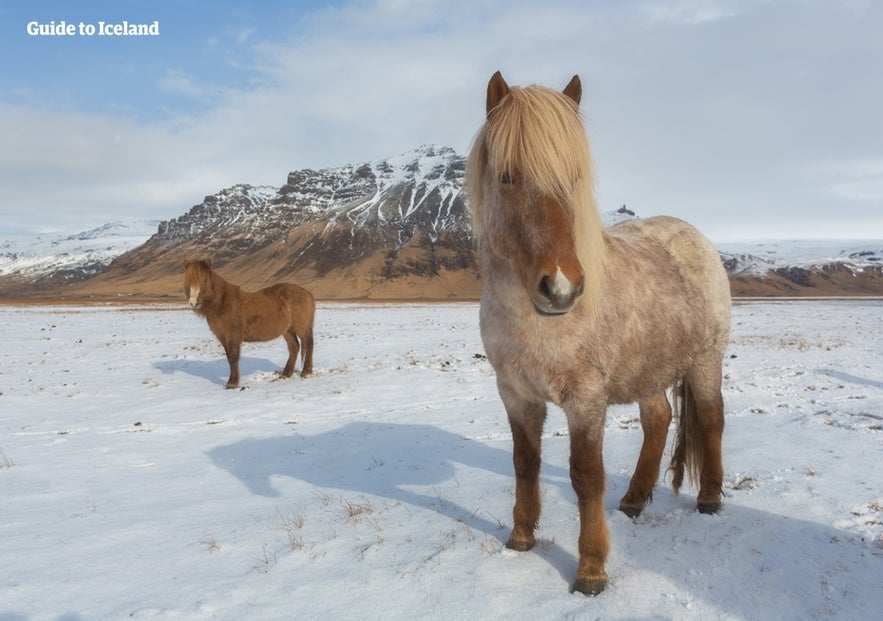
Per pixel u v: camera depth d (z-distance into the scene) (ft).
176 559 12.46
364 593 10.63
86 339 69.72
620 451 19.66
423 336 70.13
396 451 21.12
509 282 10.07
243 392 34.91
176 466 20.34
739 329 78.79
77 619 10.03
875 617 9.22
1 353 55.31
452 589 10.61
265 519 14.73
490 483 16.87
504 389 11.50
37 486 18.15
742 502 14.16
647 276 12.17
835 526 12.48
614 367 10.92
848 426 21.62
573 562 11.56
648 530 12.91
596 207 9.68
